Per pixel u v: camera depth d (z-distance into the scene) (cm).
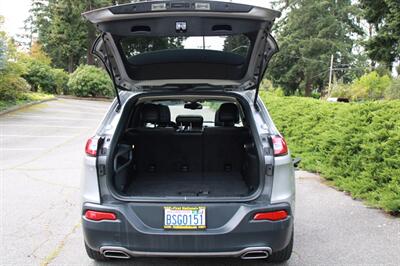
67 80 3088
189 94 371
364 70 4441
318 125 816
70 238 430
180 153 424
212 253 296
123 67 348
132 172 404
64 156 923
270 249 300
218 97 382
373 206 527
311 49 4512
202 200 301
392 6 1233
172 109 523
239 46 329
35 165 816
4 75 1836
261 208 297
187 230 296
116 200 305
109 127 335
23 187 640
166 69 354
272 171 308
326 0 4638
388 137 577
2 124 1462
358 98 2686
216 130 416
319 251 393
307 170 746
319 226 461
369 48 1380
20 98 2056
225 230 294
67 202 559
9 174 732
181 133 419
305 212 511
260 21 289
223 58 345
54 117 1742
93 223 303
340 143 671
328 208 527
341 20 4731
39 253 392
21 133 1287
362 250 395
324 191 608
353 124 661
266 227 297
